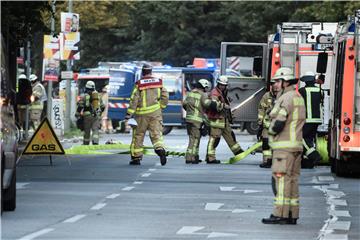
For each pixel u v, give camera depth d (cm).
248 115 6688
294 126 3272
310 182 4831
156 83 5591
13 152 3347
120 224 3198
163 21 16650
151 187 4388
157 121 5578
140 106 5588
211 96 5866
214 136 5897
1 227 3103
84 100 7750
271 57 6331
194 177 4922
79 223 3209
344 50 5038
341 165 5125
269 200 3950
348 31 5022
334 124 5212
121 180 4709
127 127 11144
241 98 6681
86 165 5647
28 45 8538
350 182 4838
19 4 6306
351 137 5000
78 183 4544
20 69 10412
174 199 3934
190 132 5891
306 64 6247
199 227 3162
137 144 5672
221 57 8000
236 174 5141
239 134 10625
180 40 16612
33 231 3019
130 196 4012
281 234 3041
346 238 2969
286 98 3266
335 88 5231
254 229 3145
